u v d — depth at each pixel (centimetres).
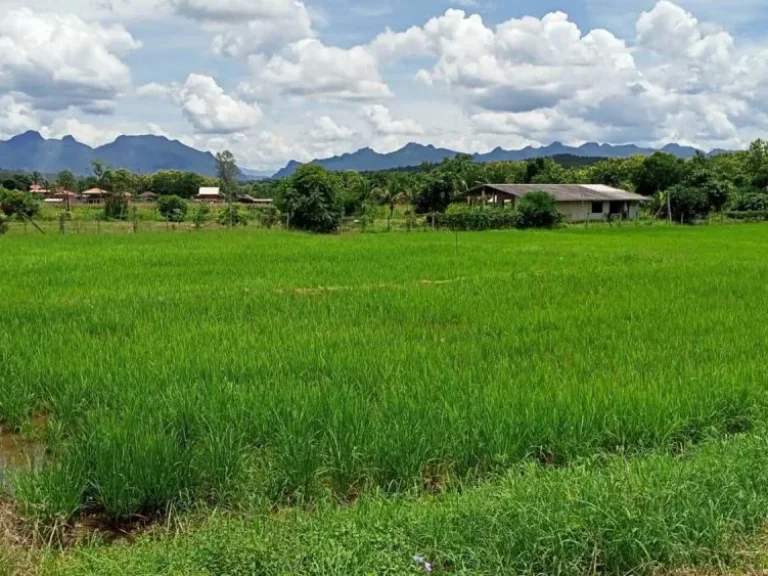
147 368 861
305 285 1747
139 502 580
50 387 833
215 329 1121
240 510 580
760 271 2075
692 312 1336
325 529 476
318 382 808
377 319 1259
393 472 616
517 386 782
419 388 768
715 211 6681
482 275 1983
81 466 602
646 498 489
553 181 8538
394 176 7681
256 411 700
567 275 1962
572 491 502
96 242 3111
